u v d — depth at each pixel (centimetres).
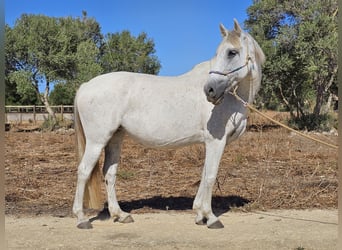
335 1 2311
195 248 454
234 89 503
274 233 514
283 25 2491
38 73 2744
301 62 2361
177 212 633
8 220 586
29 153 1312
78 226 538
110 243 475
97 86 531
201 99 520
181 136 526
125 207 662
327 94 2686
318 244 466
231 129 519
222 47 491
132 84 530
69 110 3209
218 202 688
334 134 2084
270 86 2469
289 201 686
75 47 2947
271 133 1833
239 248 454
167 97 524
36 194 741
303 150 1312
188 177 899
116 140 569
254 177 882
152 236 502
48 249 453
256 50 520
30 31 2719
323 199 699
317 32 2208
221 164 1052
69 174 950
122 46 4091
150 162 1078
